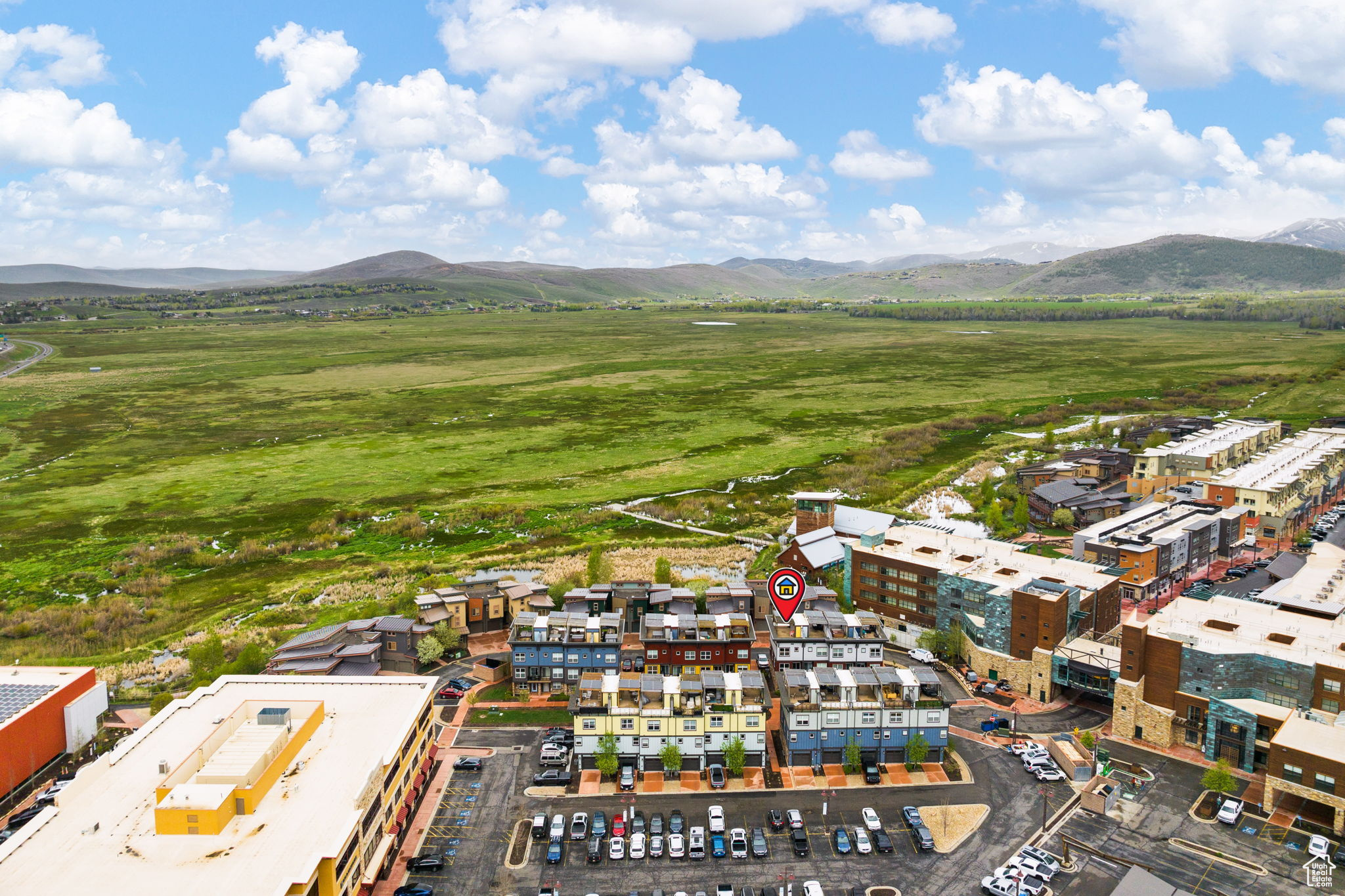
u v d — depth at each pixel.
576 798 116.94
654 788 119.44
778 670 143.12
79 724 129.00
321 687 126.62
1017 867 99.94
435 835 109.25
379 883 100.56
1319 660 120.38
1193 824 109.38
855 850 105.25
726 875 101.12
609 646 145.75
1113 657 141.12
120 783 100.94
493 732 134.75
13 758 118.00
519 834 109.25
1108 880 98.94
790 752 124.62
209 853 87.31
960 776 121.69
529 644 146.75
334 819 92.88
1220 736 123.69
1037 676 144.00
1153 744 129.38
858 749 122.19
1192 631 132.50
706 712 122.00
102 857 86.75
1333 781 105.44
